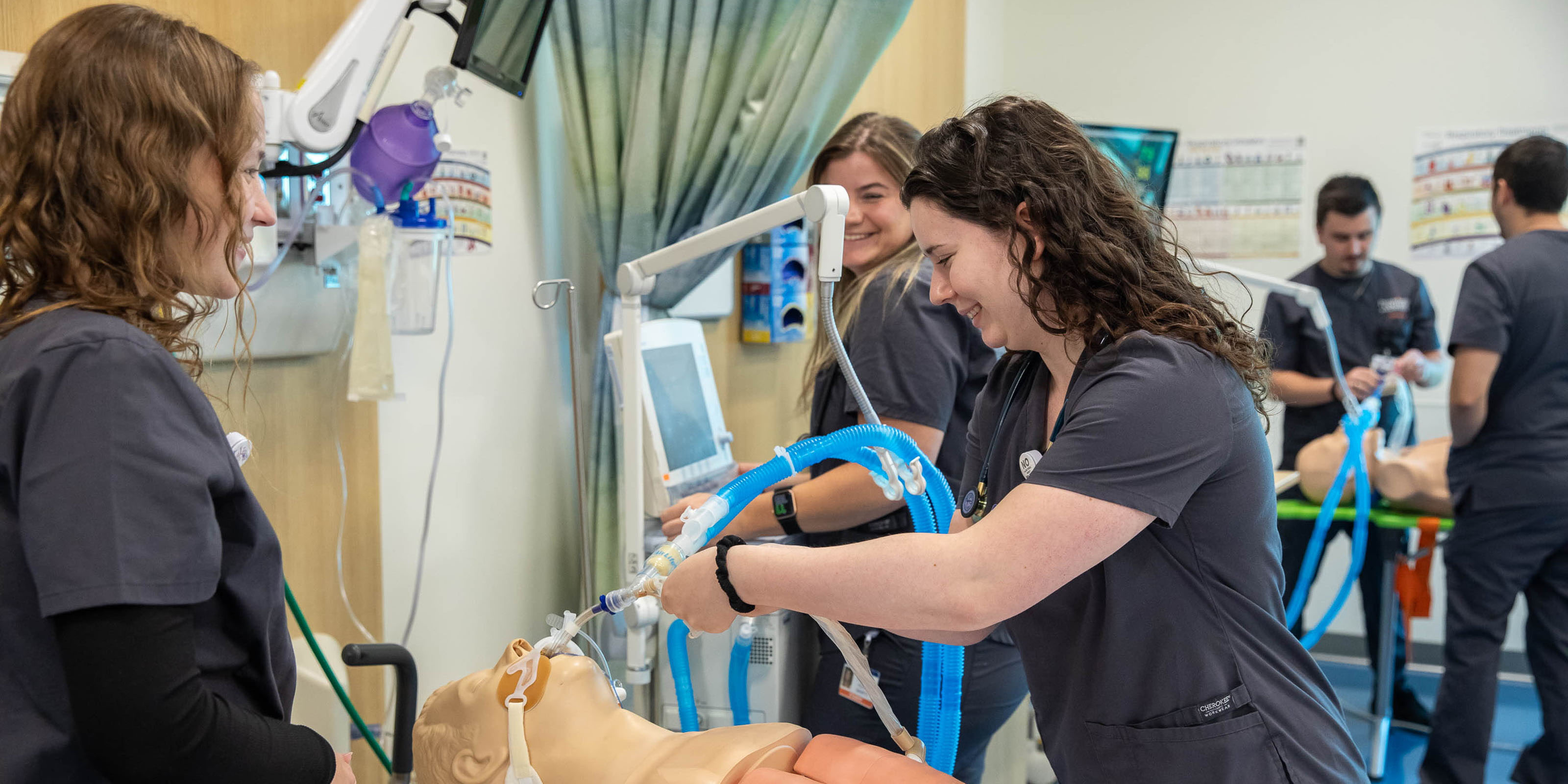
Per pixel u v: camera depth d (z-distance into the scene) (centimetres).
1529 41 365
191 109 74
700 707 165
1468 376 244
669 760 87
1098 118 414
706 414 191
